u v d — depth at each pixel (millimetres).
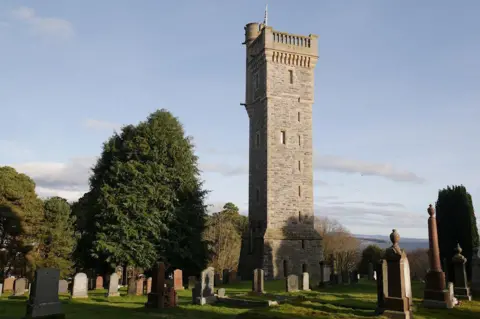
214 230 67500
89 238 40531
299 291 27891
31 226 44188
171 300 20781
